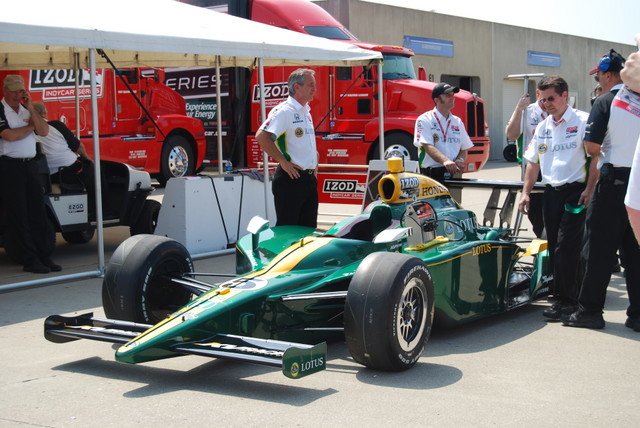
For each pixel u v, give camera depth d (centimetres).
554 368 521
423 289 511
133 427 422
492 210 845
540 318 663
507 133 891
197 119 1742
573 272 645
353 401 456
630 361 538
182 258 592
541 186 707
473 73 2806
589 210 614
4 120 824
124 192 985
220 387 486
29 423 432
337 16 2312
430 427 417
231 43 903
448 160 814
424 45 2581
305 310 530
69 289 786
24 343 597
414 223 588
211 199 970
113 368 530
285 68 1638
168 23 909
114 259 567
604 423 423
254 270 562
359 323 484
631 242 614
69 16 807
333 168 1173
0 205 889
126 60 1155
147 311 562
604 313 680
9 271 876
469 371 513
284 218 795
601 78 617
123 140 1583
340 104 1605
